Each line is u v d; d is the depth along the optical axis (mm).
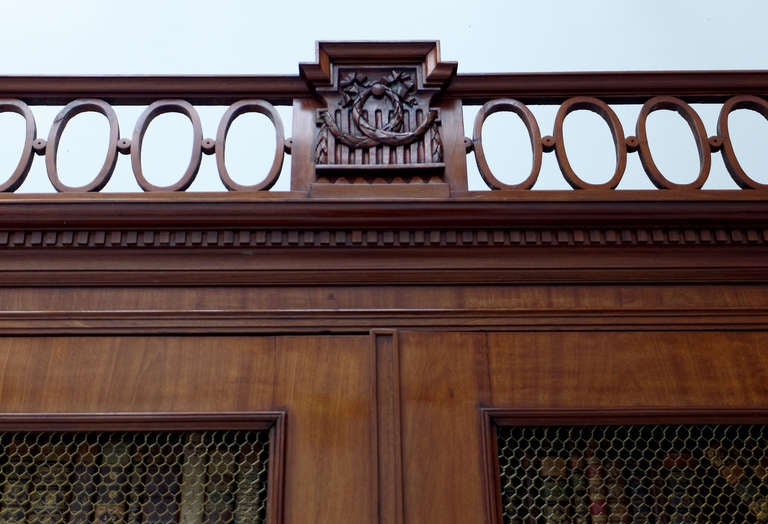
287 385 1522
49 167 1649
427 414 1506
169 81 1732
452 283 1609
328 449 1473
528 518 1486
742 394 1541
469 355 1557
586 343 1574
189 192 1612
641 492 1517
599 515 1500
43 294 1575
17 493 1479
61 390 1509
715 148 1741
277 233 1603
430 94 1735
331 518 1423
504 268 1613
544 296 1607
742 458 1533
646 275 1624
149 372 1527
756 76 1772
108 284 1582
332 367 1538
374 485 1444
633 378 1549
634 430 1547
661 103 1780
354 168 1651
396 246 1613
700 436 1541
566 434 1540
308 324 1567
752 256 1643
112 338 1552
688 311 1600
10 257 1587
